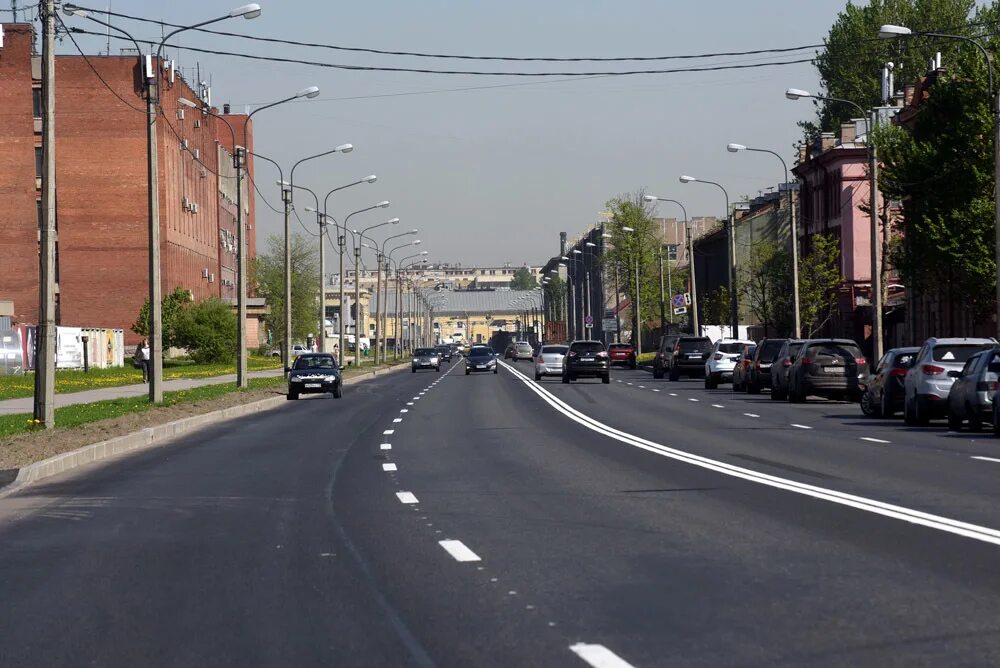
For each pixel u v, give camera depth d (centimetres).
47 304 3400
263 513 1808
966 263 5709
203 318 11831
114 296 11525
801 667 846
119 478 2408
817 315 9175
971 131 5762
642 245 15800
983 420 3378
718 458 2580
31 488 2278
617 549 1393
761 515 1666
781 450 2775
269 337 15525
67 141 11481
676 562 1297
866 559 1290
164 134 11844
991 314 5878
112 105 11494
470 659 895
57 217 11481
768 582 1169
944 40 11212
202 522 1727
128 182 11519
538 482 2144
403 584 1208
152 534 1616
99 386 7200
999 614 1006
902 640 919
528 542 1461
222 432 3747
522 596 1129
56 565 1381
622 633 964
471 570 1276
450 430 3578
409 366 14200
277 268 16200
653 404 5088
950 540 1413
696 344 8369
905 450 2762
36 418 3412
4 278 11325
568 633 970
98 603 1151
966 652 878
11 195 11338
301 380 6166
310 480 2269
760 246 9456
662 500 1856
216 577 1275
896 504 1766
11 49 11338
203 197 14362
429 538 1512
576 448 2881
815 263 8944
